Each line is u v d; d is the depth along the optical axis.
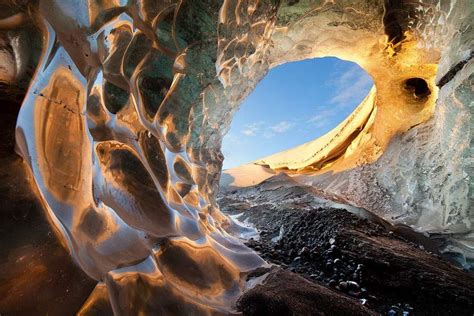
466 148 3.66
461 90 3.58
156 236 1.68
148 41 2.06
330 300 1.84
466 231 3.60
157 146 2.12
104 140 1.67
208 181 3.38
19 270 1.10
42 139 1.34
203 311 1.54
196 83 2.64
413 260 2.73
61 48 1.47
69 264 1.22
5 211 1.16
